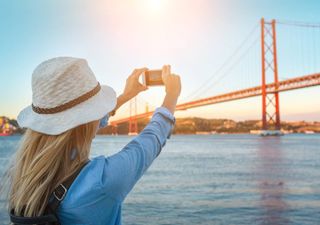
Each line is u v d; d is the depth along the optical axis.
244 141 79.31
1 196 1.04
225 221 9.26
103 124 1.19
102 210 0.98
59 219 0.99
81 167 1.01
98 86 1.10
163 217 9.70
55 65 1.04
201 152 42.88
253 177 19.33
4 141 57.06
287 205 11.32
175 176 19.78
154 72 1.29
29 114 1.08
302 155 36.75
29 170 1.00
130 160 0.99
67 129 1.01
